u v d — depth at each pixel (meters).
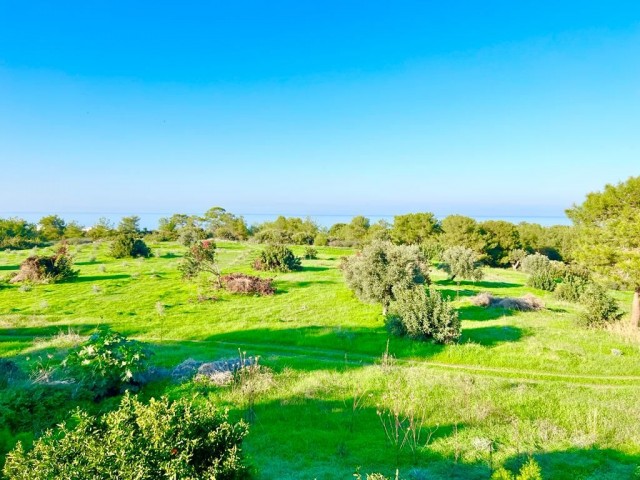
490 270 62.56
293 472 10.69
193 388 16.08
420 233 90.38
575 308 36.44
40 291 35.81
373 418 14.19
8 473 7.01
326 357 21.67
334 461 11.32
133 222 102.69
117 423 7.66
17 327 25.61
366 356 21.88
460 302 35.19
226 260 55.06
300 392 16.14
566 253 83.56
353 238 101.00
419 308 23.47
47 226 102.50
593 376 19.23
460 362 21.03
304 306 31.62
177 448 7.65
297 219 124.06
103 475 6.86
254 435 12.80
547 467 11.00
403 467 11.04
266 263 47.31
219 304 32.34
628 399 16.11
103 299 33.44
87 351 14.99
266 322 27.44
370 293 29.17
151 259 54.62
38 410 12.84
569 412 14.60
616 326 26.58
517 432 12.70
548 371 19.81
